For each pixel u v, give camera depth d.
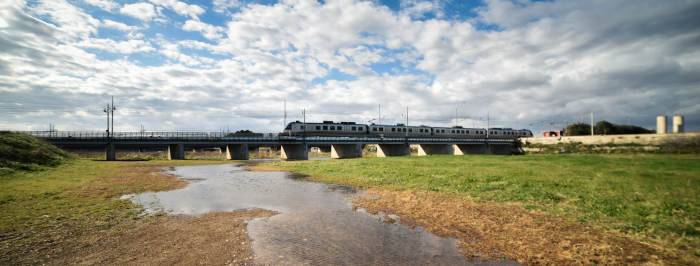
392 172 33.06
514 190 21.19
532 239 12.17
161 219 15.94
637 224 13.31
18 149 35.25
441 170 33.12
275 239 12.75
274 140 69.00
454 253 11.08
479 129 102.25
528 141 92.25
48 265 10.16
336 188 26.36
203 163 56.78
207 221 15.57
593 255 10.47
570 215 15.09
